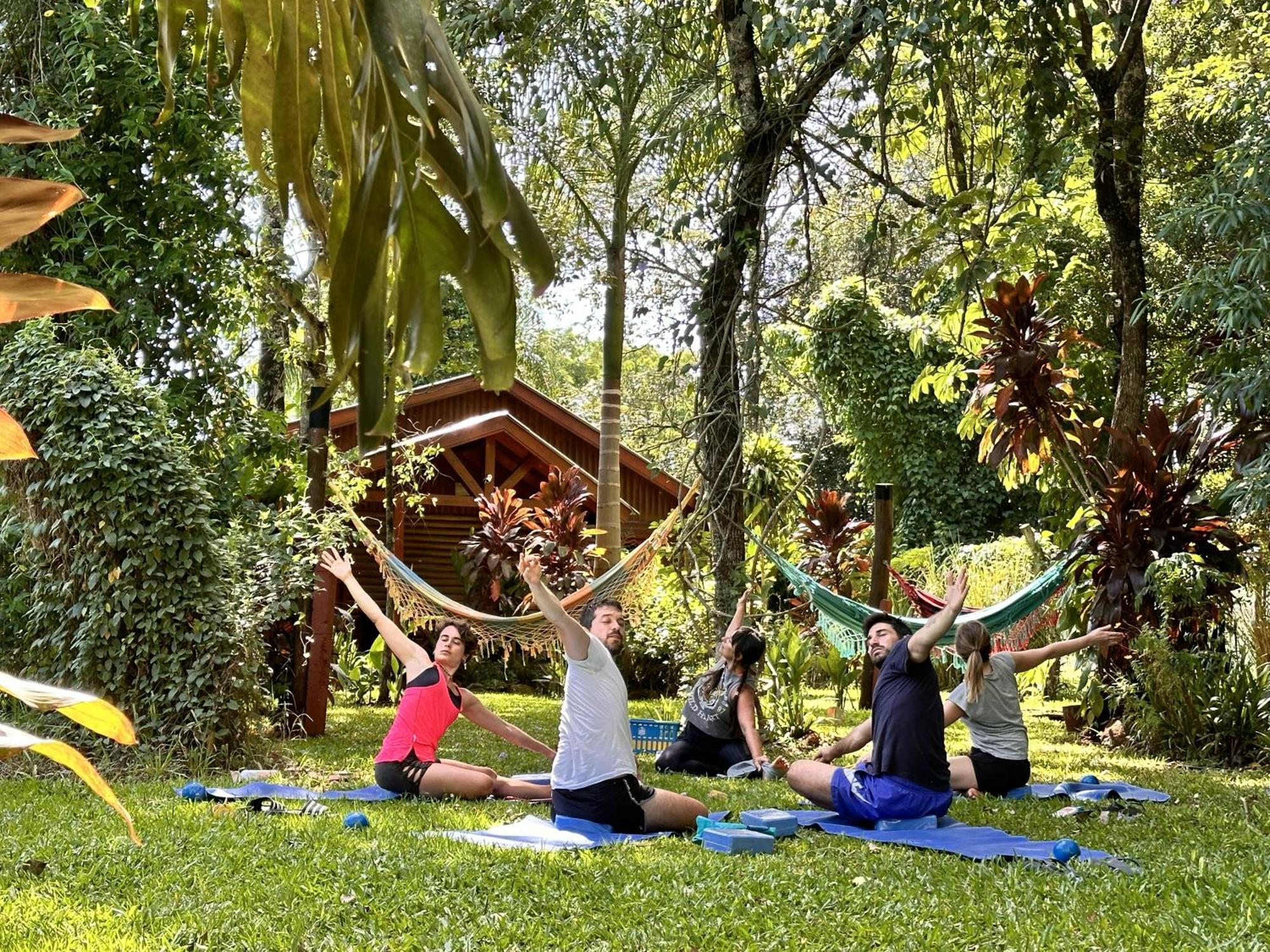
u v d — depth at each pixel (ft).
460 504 50.65
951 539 63.10
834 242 64.28
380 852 15.19
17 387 23.85
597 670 17.51
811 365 64.59
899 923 12.56
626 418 71.20
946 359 63.05
